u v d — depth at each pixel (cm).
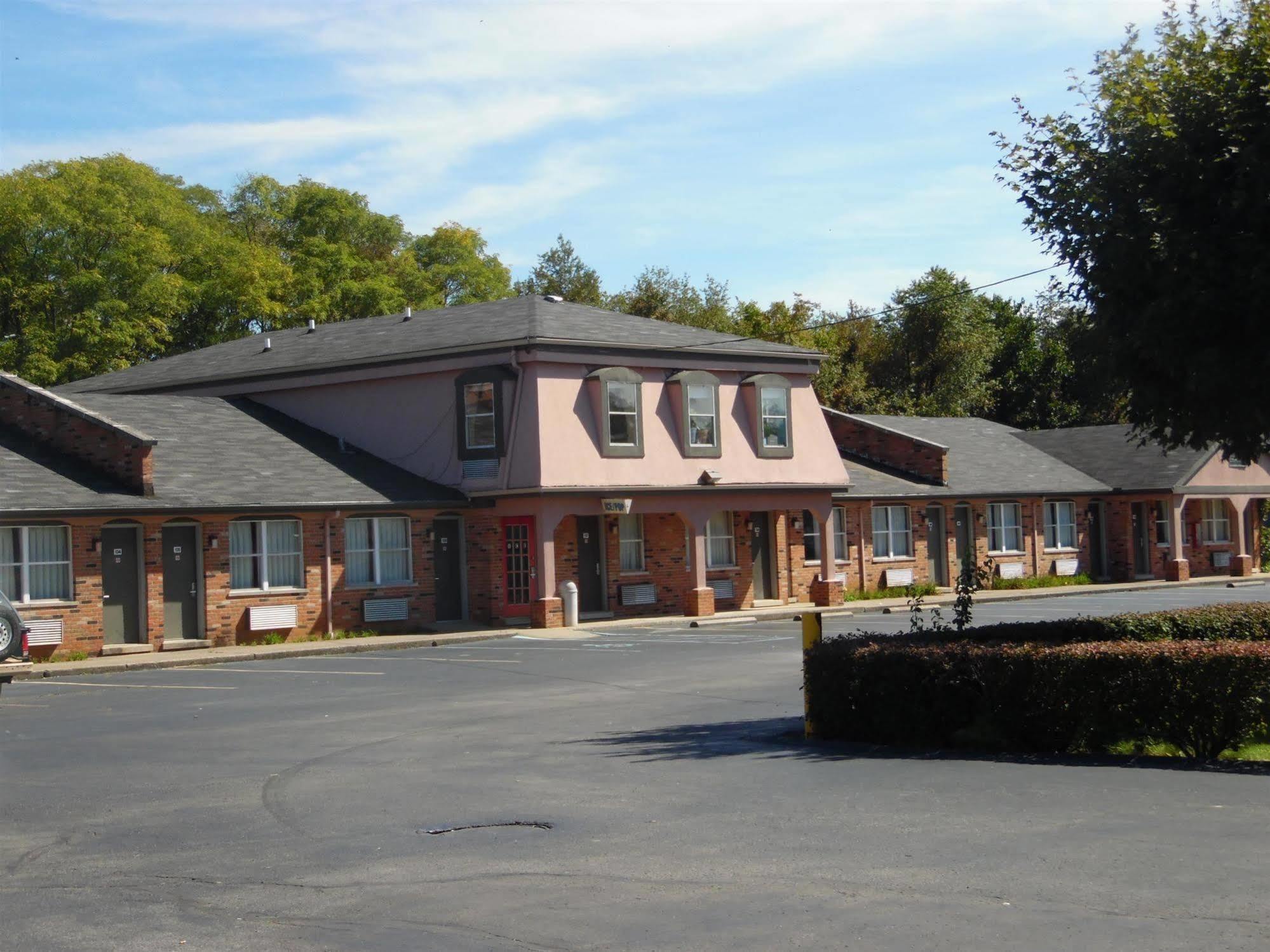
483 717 1761
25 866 974
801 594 4012
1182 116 1449
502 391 3353
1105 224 1462
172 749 1524
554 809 1140
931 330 7006
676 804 1144
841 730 1470
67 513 2677
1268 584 4766
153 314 5559
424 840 1040
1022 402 7175
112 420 3206
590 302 7350
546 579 3294
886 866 898
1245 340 1415
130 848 1030
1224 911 764
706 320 6900
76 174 5381
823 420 3966
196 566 2948
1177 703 1286
